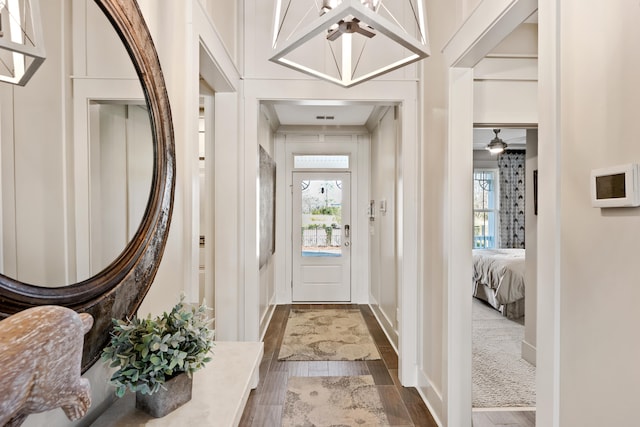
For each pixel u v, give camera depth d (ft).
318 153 17.28
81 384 1.67
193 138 4.95
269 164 13.98
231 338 8.29
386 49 8.96
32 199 2.18
